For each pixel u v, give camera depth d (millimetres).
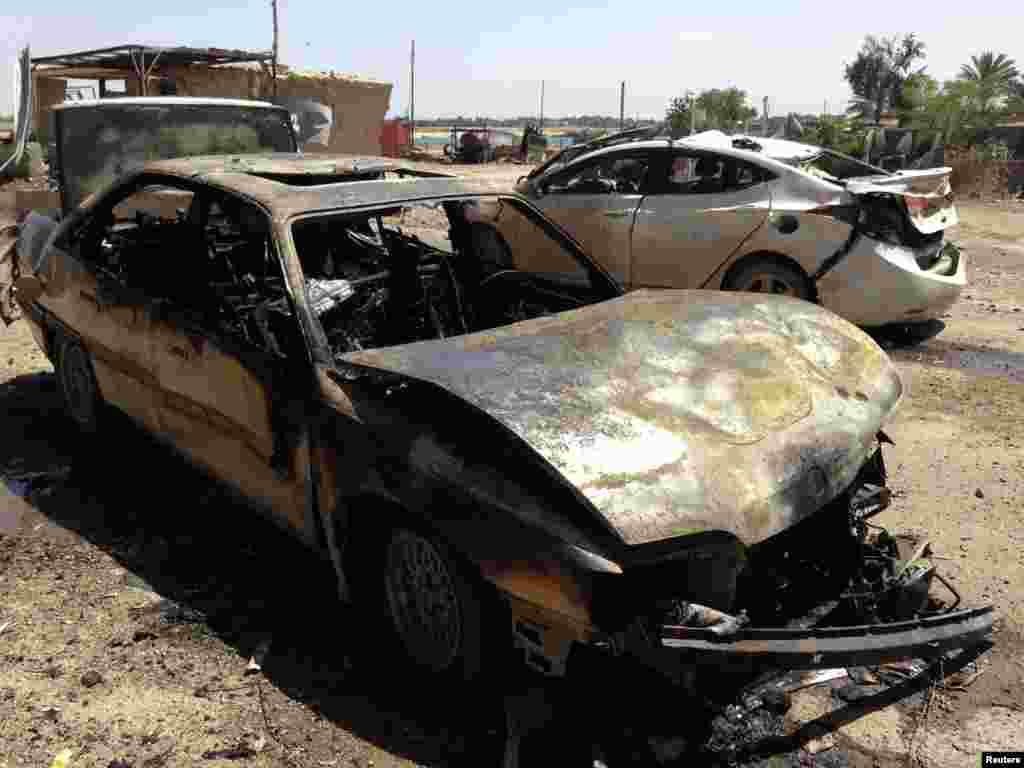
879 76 58875
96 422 4840
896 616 3182
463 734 2859
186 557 3934
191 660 3217
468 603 2750
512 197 4262
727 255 7355
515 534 2547
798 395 3068
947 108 30000
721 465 2684
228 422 3602
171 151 6305
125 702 2990
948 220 7312
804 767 2738
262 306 3467
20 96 14734
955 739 2873
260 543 4070
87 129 6004
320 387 3129
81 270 4539
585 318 3447
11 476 4711
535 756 2707
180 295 3875
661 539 2432
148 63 16000
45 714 2916
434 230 6566
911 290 6895
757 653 2457
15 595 3607
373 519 3082
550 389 2812
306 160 4438
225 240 4262
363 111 23953
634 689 2941
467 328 4492
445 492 2703
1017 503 4566
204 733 2850
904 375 6770
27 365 6637
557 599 2469
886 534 3611
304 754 2766
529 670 2912
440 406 2859
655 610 2541
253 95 20531
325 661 3221
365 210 3725
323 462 3102
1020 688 3131
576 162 8297
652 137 9062
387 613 3219
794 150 7738
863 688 3119
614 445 2625
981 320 8578
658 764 2691
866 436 3080
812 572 3053
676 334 3275
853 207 6859
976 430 5605
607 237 7898
